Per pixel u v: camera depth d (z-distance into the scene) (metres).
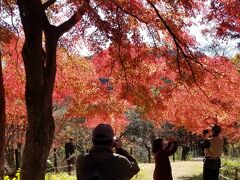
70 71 11.34
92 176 3.74
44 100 8.04
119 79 10.52
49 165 20.39
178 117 10.45
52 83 8.40
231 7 8.48
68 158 18.67
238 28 8.88
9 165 18.59
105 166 3.81
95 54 10.04
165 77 10.20
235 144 25.91
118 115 11.79
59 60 11.33
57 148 21.50
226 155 24.67
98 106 11.27
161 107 10.23
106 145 3.90
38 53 7.96
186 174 18.33
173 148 9.21
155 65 10.09
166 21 9.41
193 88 9.95
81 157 3.91
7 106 12.55
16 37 10.07
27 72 8.00
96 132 3.92
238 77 9.62
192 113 10.30
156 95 10.30
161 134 29.61
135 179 15.71
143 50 9.87
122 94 10.48
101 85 11.03
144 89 10.27
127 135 34.22
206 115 10.24
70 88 11.32
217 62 9.65
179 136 24.42
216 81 9.66
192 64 9.63
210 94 9.81
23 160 7.96
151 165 22.30
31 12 7.92
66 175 15.33
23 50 8.05
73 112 11.33
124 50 9.77
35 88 7.96
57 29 8.59
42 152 7.93
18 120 14.14
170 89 10.16
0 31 9.27
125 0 8.87
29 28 7.94
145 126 33.75
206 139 10.52
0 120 7.79
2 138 7.77
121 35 8.91
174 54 9.76
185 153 30.41
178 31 9.45
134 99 10.41
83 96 11.20
